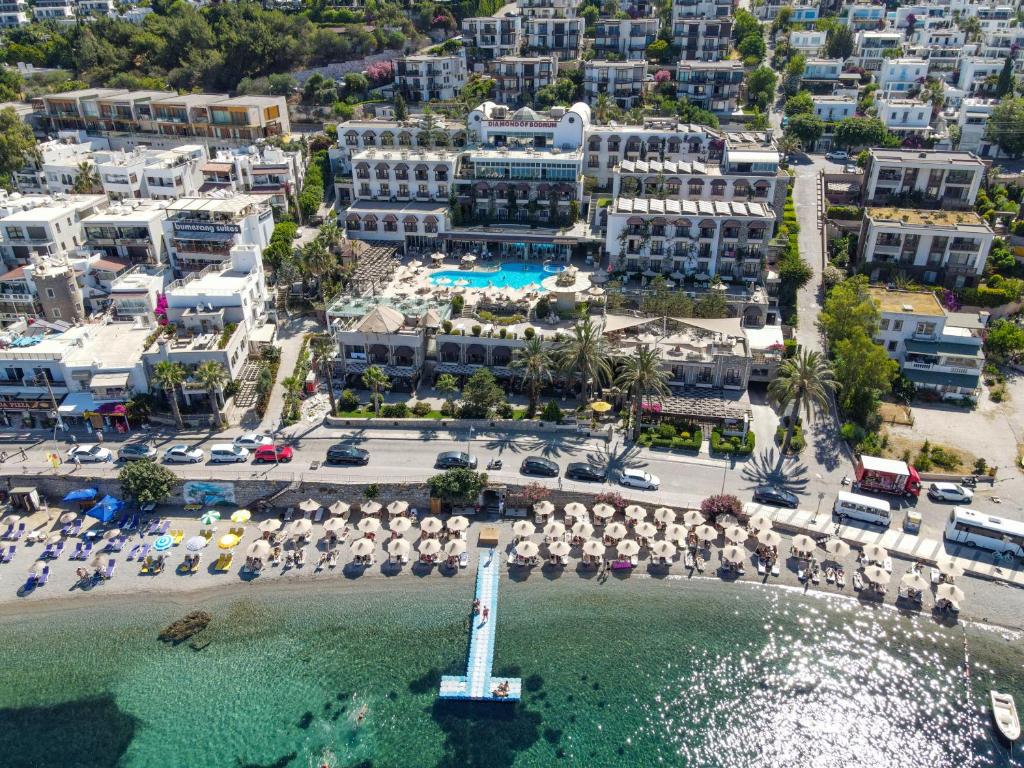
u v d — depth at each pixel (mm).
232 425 108938
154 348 110875
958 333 117875
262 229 152375
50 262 132000
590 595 84500
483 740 69500
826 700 73188
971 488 95500
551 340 114500
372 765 67562
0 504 98875
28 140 192875
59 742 70062
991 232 131250
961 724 71188
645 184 153375
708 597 84188
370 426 107750
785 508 93312
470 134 175250
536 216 160000
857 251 144500
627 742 69500
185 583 86750
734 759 68312
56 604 84250
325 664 77000
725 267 138125
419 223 157375
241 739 70062
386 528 94500
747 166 152125
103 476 98500
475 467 98562
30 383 109812
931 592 83812
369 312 121375
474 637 78875
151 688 74875
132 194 169000
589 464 99750
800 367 97750
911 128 192500
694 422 106500
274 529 90438
